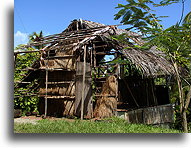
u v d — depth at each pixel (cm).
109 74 922
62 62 841
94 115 811
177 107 964
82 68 814
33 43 866
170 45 597
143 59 742
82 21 958
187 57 681
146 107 828
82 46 816
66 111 805
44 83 891
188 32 567
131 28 660
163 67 750
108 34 834
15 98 937
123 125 616
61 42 870
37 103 974
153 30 566
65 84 824
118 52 850
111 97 784
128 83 989
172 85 976
